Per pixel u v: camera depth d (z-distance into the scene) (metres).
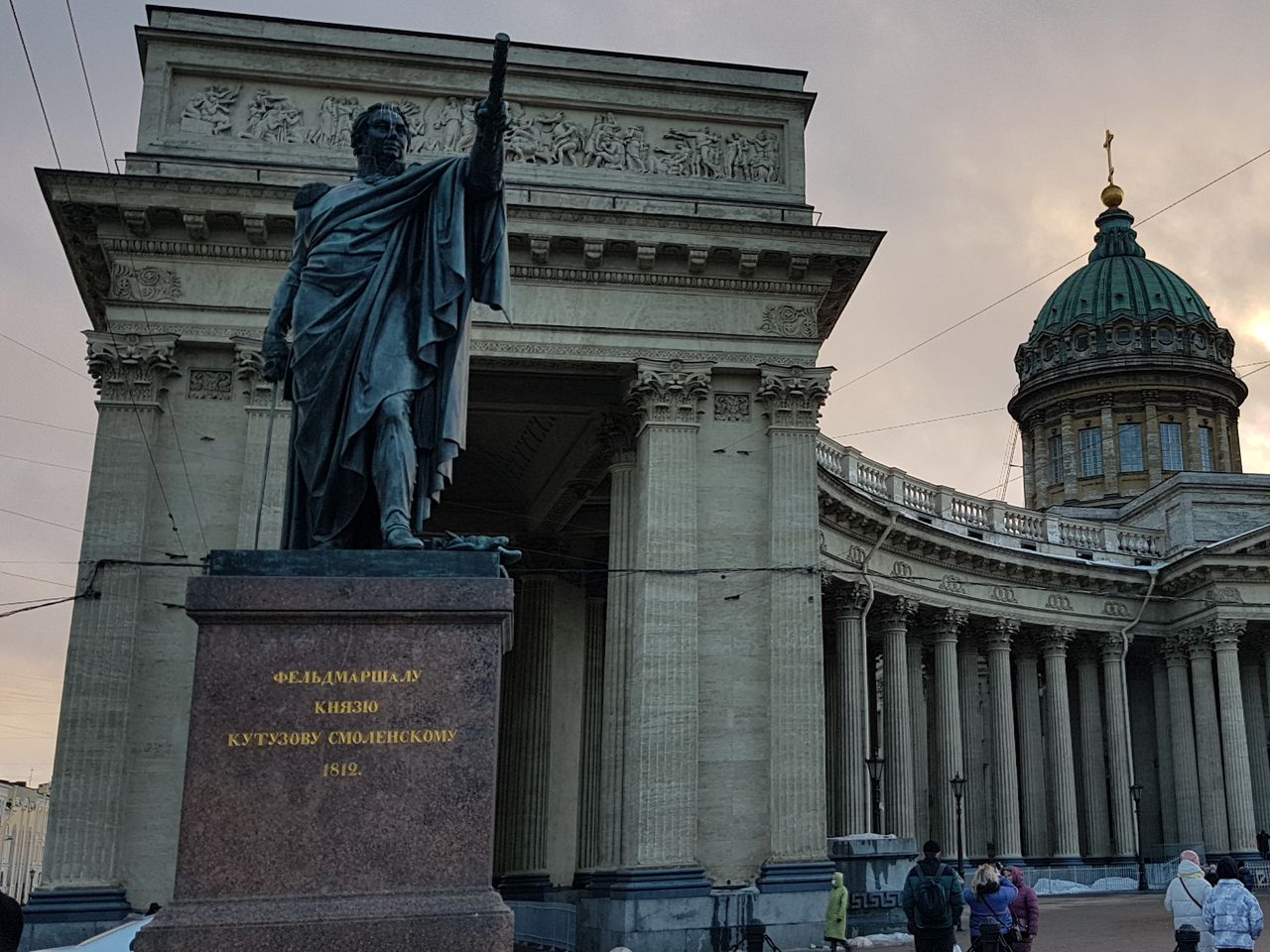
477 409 33.06
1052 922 31.91
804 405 30.59
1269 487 59.91
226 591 7.40
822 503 42.00
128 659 26.81
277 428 28.39
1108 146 87.62
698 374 30.28
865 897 29.14
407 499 8.26
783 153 32.59
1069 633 55.09
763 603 29.66
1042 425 79.00
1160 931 27.66
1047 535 57.53
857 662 43.53
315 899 7.00
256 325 28.83
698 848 28.17
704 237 30.39
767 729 28.97
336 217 8.88
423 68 31.34
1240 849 52.28
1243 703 57.44
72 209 28.41
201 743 7.21
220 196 28.50
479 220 9.06
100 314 32.41
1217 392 76.31
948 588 50.69
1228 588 55.16
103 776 26.05
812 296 31.22
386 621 7.51
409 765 7.30
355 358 8.57
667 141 32.31
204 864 7.03
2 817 86.81
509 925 7.01
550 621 39.34
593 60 32.03
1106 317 78.31
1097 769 56.34
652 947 26.55
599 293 30.50
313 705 7.33
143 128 30.12
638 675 28.72
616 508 31.67
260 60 30.78
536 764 37.75
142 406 28.17
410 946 6.89
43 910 25.02
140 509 27.62
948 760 49.25
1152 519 62.84
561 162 31.67
